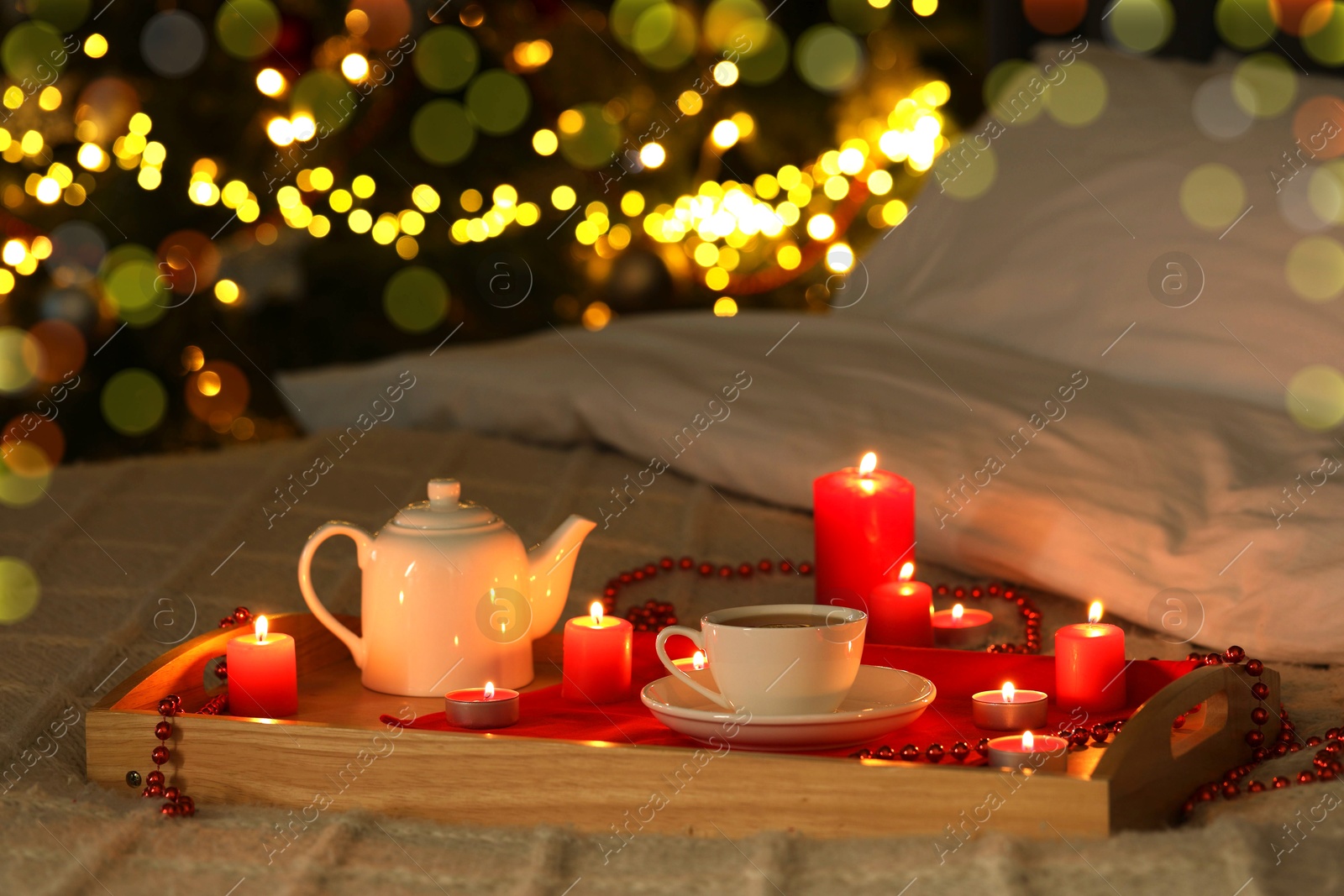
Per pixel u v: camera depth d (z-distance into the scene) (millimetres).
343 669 2217
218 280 4652
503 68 5023
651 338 2854
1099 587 2328
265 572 2441
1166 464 2408
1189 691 2027
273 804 2039
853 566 2293
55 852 1980
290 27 4520
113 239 4742
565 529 2195
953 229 2902
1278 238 2592
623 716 2104
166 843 1990
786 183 4734
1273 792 2025
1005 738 2021
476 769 2014
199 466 2754
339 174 4832
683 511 2596
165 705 2051
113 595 2391
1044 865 1929
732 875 1938
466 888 1940
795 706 2035
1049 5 3598
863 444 2490
